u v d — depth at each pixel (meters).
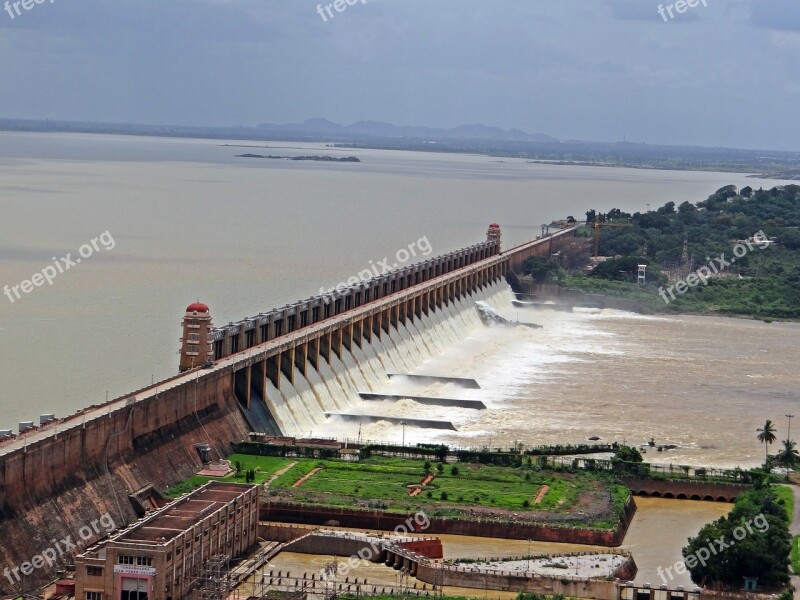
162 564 177.50
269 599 184.75
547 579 198.50
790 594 192.88
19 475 199.00
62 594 185.50
